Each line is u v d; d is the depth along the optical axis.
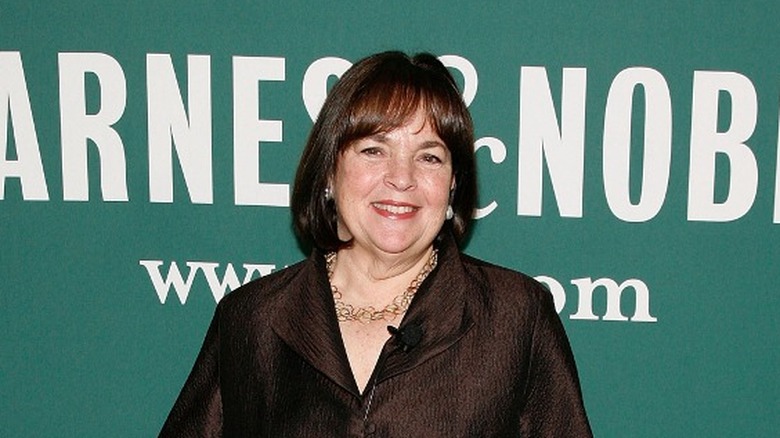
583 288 1.78
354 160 1.19
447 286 1.22
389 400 1.17
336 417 1.17
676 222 1.75
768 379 1.78
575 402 1.25
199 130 1.79
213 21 1.76
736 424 1.79
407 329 1.19
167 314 1.85
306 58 1.76
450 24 1.73
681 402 1.79
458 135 1.19
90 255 1.84
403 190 1.17
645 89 1.72
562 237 1.77
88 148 1.81
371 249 1.23
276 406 1.22
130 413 1.88
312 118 1.77
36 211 1.84
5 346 1.88
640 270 1.77
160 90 1.79
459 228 1.29
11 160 1.83
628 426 1.81
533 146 1.75
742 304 1.76
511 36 1.72
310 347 1.20
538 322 1.24
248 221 1.81
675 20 1.70
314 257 1.28
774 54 1.69
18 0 1.78
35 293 1.86
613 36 1.71
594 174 1.75
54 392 1.88
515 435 1.23
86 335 1.87
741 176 1.73
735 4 1.69
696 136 1.72
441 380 1.18
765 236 1.74
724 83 1.71
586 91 1.73
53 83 1.80
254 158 1.79
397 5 1.73
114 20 1.78
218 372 1.33
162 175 1.81
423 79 1.17
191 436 1.33
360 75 1.18
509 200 1.77
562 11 1.71
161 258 1.84
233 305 1.30
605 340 1.79
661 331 1.78
